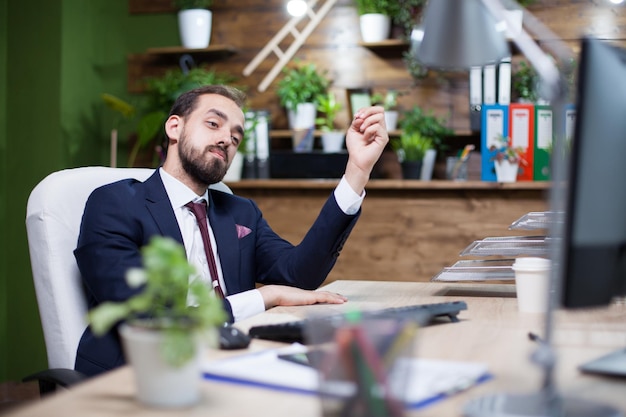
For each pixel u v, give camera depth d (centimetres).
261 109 376
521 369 94
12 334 366
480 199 339
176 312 78
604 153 86
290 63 374
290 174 353
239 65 379
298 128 360
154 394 77
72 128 364
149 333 76
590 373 93
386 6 354
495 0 103
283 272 188
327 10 370
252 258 193
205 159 186
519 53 342
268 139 357
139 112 389
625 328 125
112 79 387
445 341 112
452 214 342
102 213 167
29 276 363
